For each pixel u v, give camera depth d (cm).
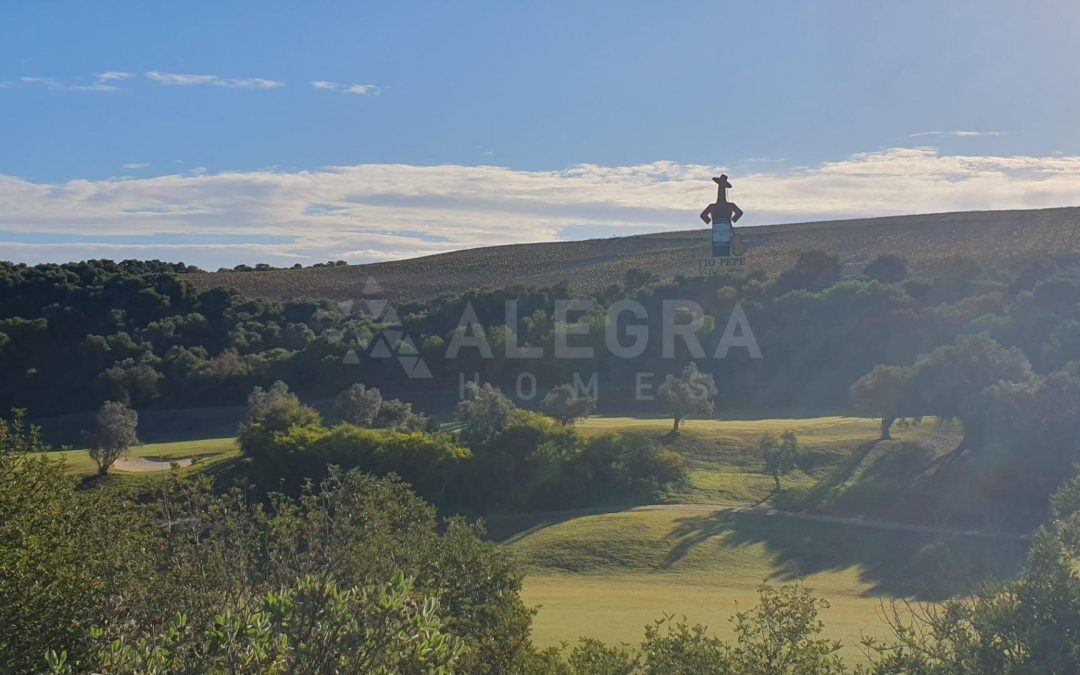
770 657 1539
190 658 979
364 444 5034
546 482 5175
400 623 974
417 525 1975
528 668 1725
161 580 1436
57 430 6788
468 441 5388
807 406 6762
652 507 4984
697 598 3550
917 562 3962
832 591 3666
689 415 6222
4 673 1269
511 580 1967
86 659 1117
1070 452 4575
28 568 1349
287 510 1750
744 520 4650
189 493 1758
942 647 1310
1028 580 1276
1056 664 1187
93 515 1592
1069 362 5331
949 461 4962
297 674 941
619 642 2620
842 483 4997
